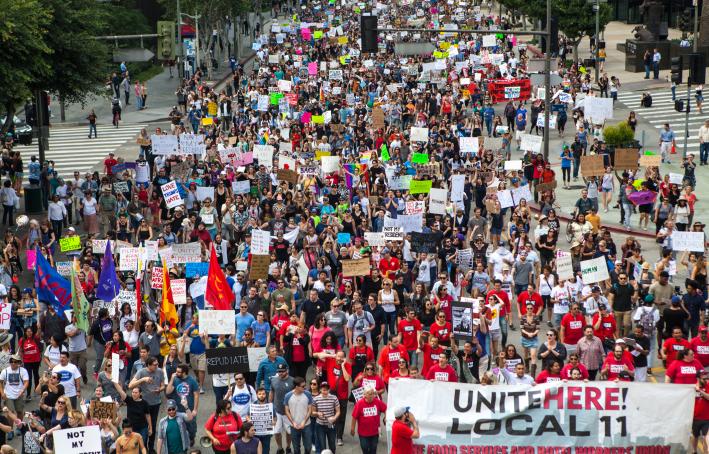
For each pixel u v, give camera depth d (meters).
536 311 35.03
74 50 62.72
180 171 55.50
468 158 61.19
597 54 95.31
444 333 32.16
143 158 61.19
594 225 45.78
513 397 26.39
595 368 31.03
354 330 33.47
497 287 34.69
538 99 75.50
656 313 34.22
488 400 26.44
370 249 40.53
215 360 28.89
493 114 77.44
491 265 40.69
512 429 26.41
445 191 47.97
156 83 116.94
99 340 34.59
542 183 51.38
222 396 31.22
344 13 161.50
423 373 31.27
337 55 112.44
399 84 88.56
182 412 28.36
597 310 35.00
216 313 32.50
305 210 46.69
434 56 102.31
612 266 40.00
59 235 53.06
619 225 53.66
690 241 40.91
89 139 85.81
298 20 157.12
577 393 26.31
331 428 28.06
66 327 33.94
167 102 104.38
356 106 78.50
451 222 44.03
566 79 93.44
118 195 53.12
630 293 35.12
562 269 36.94
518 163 54.06
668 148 68.44
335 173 55.34
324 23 135.25
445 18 143.62
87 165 75.38
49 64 60.59
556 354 30.62
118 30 118.00
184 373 28.62
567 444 26.39
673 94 88.19
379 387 27.70
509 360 29.28
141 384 29.19
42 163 62.69
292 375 32.44
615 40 132.25
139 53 52.69
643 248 49.88
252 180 55.03
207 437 27.66
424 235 41.12
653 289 35.91
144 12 132.62
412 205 47.47
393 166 56.72
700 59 63.72
